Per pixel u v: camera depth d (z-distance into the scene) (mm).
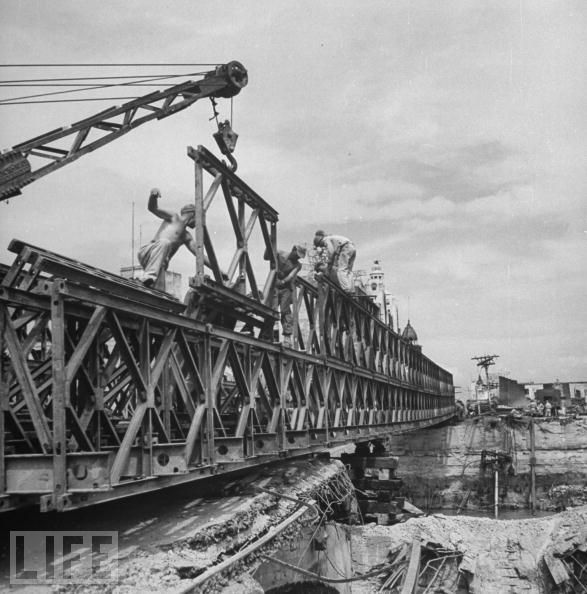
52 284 7605
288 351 15969
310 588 15695
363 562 22266
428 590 23297
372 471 27344
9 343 7680
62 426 7484
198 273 12586
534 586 23438
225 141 14656
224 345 12438
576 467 47438
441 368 60125
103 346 14078
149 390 9516
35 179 12586
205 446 11414
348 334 23938
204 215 13008
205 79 14617
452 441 50594
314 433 18125
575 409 63125
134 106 14039
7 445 9797
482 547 25047
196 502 12977
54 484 7363
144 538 10094
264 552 12000
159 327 11266
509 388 61750
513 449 48938
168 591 8219
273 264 16875
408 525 24156
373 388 27062
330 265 25328
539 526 25688
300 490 15797
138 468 9438
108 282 9820
